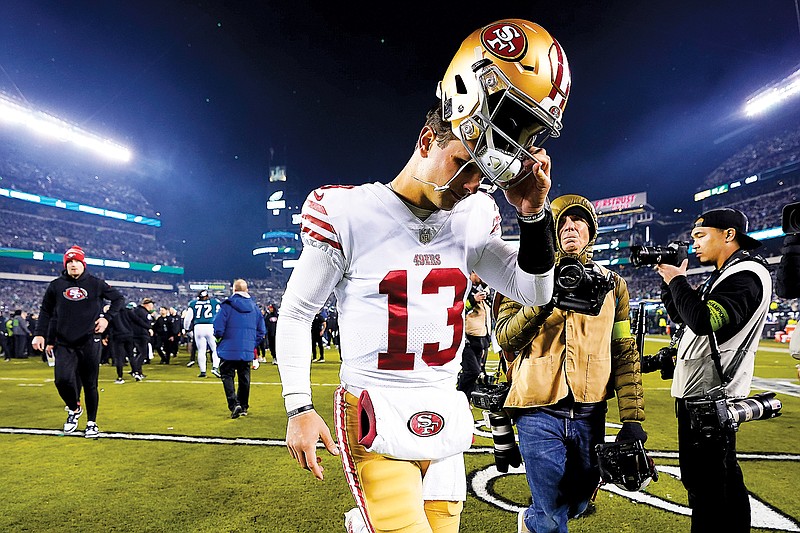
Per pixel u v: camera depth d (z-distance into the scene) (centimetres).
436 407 148
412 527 139
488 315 642
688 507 314
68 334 498
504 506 317
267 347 1445
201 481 365
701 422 217
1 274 3728
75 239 4400
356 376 151
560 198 232
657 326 2848
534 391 220
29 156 4384
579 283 196
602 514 304
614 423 550
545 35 130
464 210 158
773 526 286
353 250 145
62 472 387
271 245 7200
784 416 597
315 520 295
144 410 650
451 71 132
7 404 696
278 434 512
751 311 227
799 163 4022
